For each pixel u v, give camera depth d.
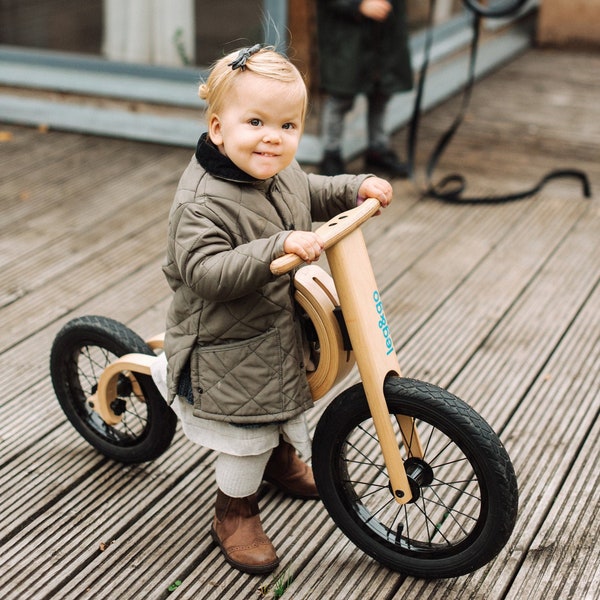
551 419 2.57
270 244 1.65
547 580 1.98
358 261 1.80
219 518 2.08
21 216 3.96
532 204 4.12
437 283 3.39
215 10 4.64
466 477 2.33
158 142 4.92
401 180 4.42
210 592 1.98
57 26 5.00
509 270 3.50
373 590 1.97
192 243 1.71
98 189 4.27
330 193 1.94
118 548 2.11
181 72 4.77
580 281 3.41
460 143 4.95
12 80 5.14
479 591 1.95
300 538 2.13
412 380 1.85
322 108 4.54
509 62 6.61
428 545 1.96
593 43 6.84
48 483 2.33
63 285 3.36
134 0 4.77
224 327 1.81
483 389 2.73
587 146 4.88
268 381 1.84
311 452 1.99
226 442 1.93
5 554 2.09
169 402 1.93
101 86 4.95
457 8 5.86
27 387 2.74
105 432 2.39
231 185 1.76
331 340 1.83
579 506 2.21
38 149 4.80
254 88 1.67
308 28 4.46
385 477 2.33
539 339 3.01
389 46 4.19
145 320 3.12
